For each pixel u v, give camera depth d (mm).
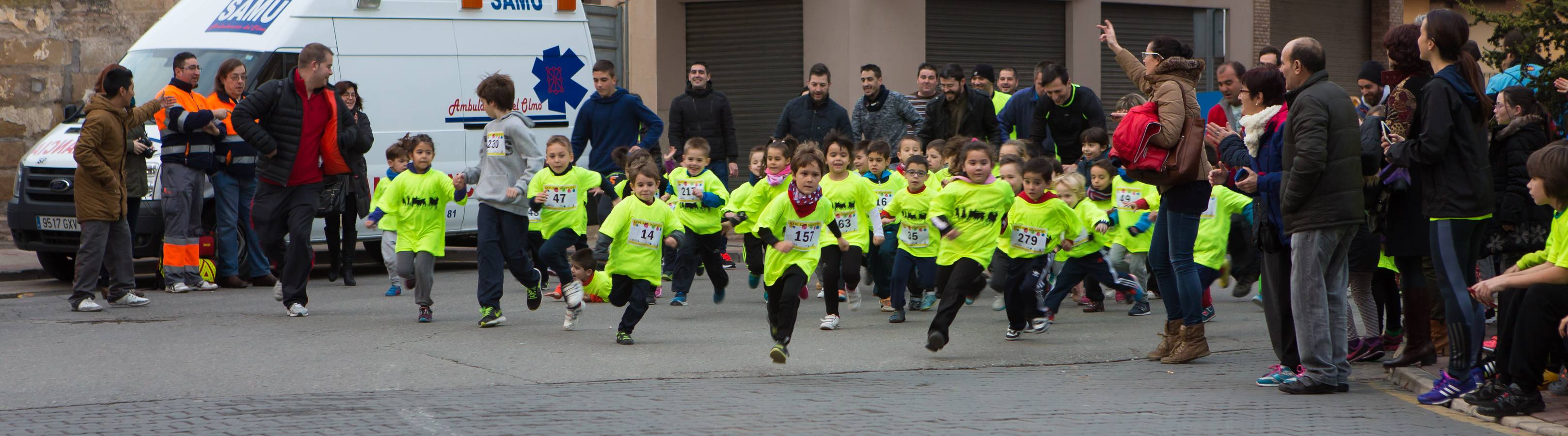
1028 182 13867
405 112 20344
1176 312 12758
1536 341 9547
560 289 17594
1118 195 16281
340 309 16406
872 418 9398
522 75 21656
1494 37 15344
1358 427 9328
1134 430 9055
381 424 9062
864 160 17625
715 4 32062
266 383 10938
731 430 8859
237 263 18969
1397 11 38875
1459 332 10297
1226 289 19828
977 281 13633
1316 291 10484
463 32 21078
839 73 30297
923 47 30688
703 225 16641
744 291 19125
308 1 19641
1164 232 12594
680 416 9422
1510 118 11867
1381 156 10781
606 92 20359
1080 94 18891
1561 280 9430
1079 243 14047
